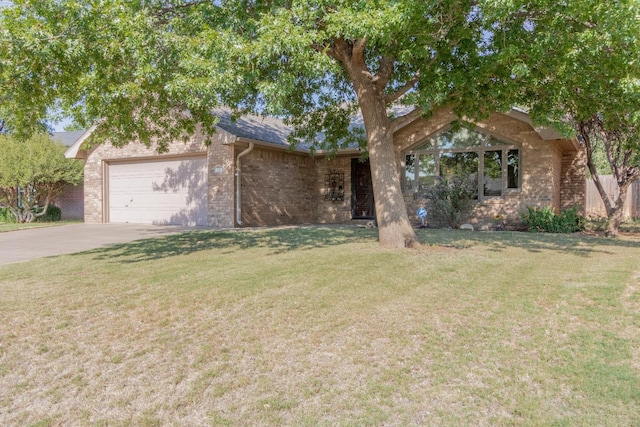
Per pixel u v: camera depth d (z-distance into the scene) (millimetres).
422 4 5965
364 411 2699
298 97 10469
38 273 6395
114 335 3949
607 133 11391
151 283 5664
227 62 5984
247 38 6629
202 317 4363
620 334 3771
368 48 8930
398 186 8508
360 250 7961
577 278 5668
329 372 3213
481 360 3350
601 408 2664
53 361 3471
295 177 16094
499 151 12945
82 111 8102
